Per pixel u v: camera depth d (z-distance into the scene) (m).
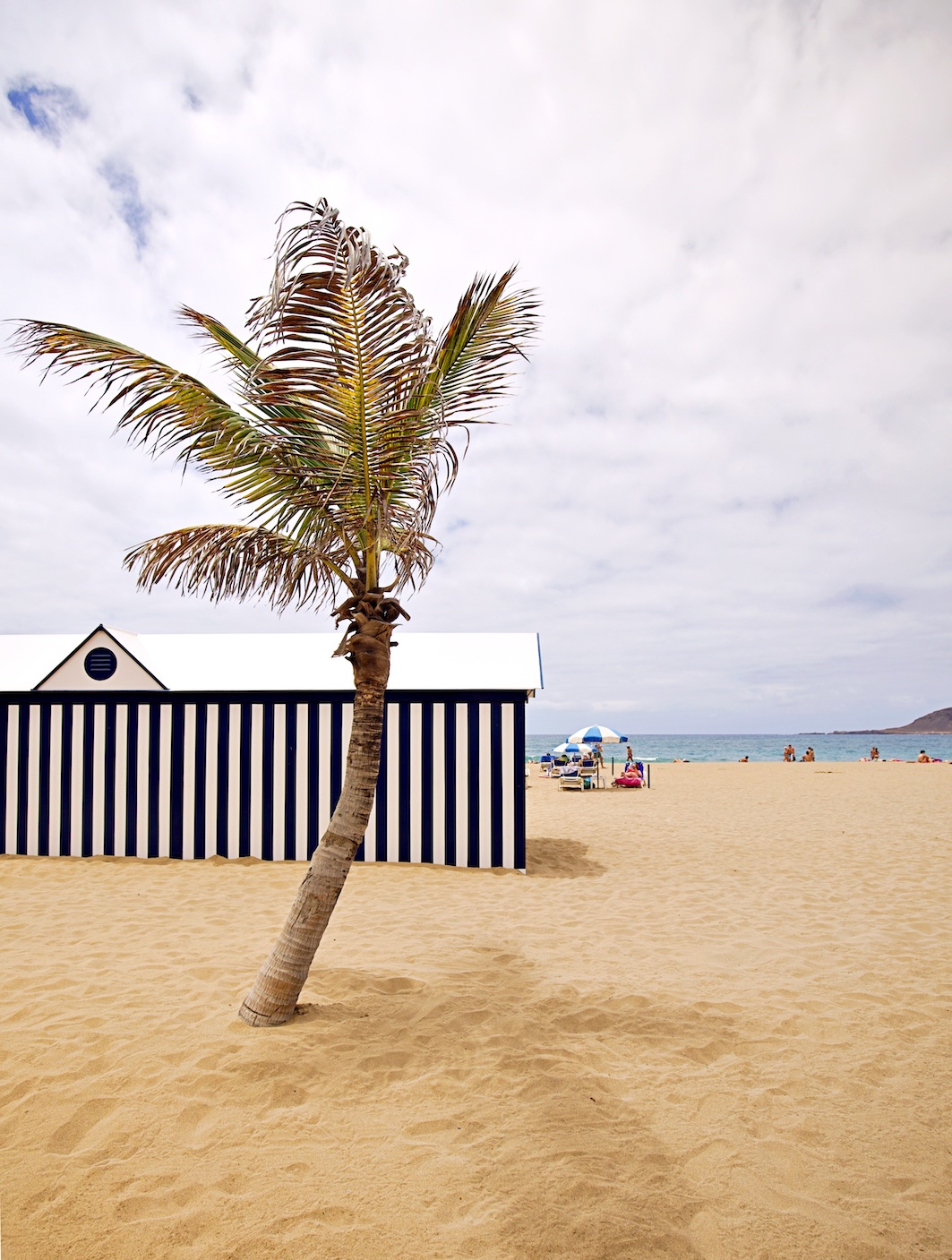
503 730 10.17
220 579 5.06
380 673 4.64
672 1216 2.76
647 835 13.70
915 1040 4.43
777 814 16.98
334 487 4.29
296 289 3.94
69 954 5.92
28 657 12.05
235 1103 3.51
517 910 7.75
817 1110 3.58
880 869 10.32
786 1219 2.76
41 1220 2.67
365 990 5.06
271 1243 2.58
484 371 4.78
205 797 10.49
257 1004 4.39
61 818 10.66
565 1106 3.56
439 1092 3.67
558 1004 4.90
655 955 6.14
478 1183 2.94
